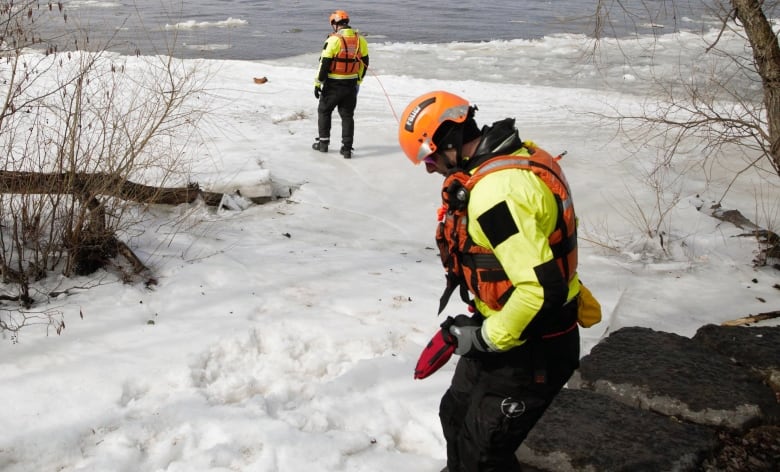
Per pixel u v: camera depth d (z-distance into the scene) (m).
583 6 27.14
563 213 2.31
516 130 2.39
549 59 17.17
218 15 23.05
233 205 6.62
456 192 2.33
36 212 4.87
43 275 4.63
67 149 5.48
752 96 7.68
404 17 24.38
